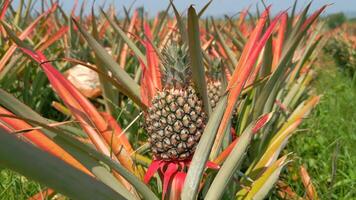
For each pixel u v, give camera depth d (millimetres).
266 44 1013
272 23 826
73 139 613
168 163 821
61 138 646
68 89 854
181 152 814
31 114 706
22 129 689
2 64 1387
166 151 816
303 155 1691
